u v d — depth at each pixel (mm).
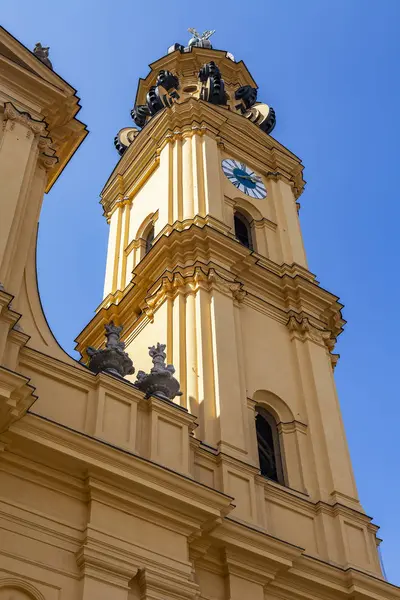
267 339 24281
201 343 22266
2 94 21422
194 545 16531
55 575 14164
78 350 27578
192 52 37031
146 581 14789
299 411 23016
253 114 34812
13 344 16359
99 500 15383
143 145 31797
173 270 24688
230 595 16547
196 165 28703
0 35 22281
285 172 31906
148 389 18406
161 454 17031
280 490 19953
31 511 14656
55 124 22547
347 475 21625
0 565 13727
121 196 32125
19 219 18703
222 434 19906
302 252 28594
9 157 19703
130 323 25906
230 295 24031
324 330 25516
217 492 16406
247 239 28688
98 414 16734
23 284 18578
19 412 14719
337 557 19375
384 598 18922
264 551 17281
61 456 15188
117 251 30109
